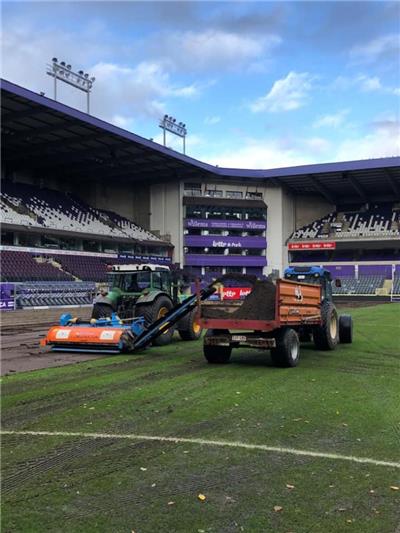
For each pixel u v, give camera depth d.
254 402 6.82
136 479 4.24
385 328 17.73
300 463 4.60
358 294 48.72
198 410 6.39
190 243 51.75
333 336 12.13
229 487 4.08
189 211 52.12
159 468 4.48
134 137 39.69
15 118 34.50
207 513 3.65
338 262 53.22
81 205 48.50
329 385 7.95
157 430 5.57
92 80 41.06
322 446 5.05
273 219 54.28
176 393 7.34
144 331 11.50
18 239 38.91
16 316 24.28
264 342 9.41
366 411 6.37
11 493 3.98
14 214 38.78
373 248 51.44
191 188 52.81
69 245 43.00
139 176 51.06
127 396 7.15
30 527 3.46
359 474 4.34
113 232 46.28
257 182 54.12
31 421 5.90
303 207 58.47
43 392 7.39
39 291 30.36
